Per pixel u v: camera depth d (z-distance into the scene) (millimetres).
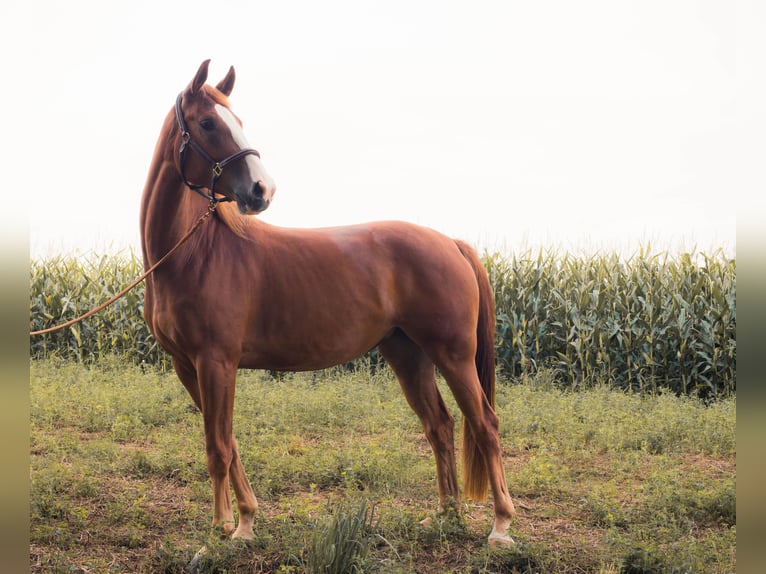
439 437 4426
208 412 3768
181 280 3734
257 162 3721
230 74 4172
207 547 3639
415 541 3938
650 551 3666
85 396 7645
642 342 9992
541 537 4172
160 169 3867
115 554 3822
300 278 4008
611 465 5785
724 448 6363
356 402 7672
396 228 4332
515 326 10586
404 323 4242
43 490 4652
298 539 3818
